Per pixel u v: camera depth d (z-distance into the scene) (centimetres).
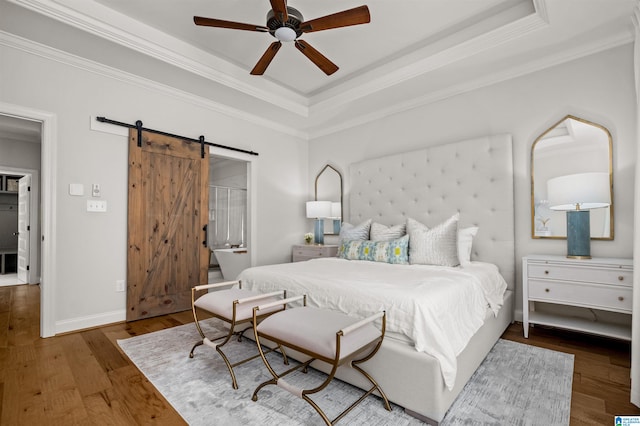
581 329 239
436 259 282
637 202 170
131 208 318
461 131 344
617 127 256
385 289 188
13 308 373
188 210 365
